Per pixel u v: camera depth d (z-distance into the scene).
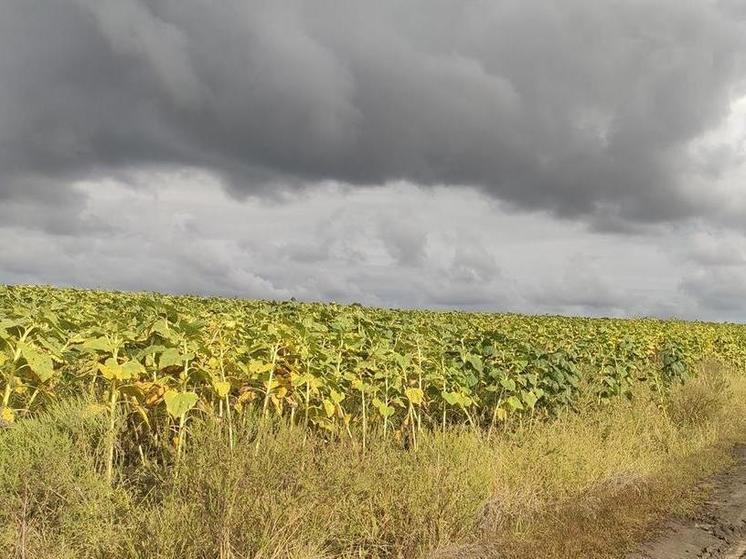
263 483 4.39
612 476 7.04
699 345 17.81
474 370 8.05
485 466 6.06
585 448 7.35
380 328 8.98
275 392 5.98
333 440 5.94
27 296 12.30
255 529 4.12
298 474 4.67
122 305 10.99
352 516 4.76
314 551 4.19
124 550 3.89
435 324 9.62
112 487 4.60
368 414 6.96
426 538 4.92
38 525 3.95
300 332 6.25
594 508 6.24
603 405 9.93
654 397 11.15
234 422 5.46
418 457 6.11
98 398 5.61
